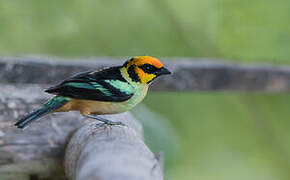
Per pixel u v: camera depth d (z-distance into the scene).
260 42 13.97
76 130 7.61
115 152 4.86
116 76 7.23
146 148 5.31
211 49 14.74
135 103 7.41
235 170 15.27
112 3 14.41
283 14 13.68
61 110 7.07
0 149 7.27
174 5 14.84
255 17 13.73
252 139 15.90
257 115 15.38
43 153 7.41
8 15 13.55
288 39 13.85
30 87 9.26
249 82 10.94
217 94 15.43
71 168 6.25
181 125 15.38
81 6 14.24
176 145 10.77
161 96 15.21
